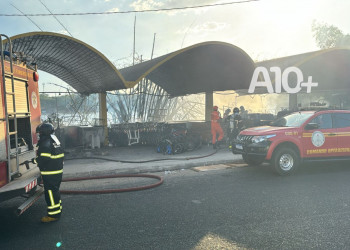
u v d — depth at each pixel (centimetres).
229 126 1235
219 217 492
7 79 456
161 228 449
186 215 504
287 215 496
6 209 565
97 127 1386
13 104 466
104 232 438
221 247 384
